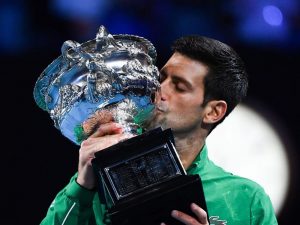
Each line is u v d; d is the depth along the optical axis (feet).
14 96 47.67
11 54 48.19
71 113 26.40
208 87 29.68
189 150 30.01
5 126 47.44
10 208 47.37
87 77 25.90
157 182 24.88
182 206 24.76
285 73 48.80
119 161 24.91
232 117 47.88
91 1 51.34
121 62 26.58
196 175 24.73
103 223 28.07
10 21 50.44
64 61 26.86
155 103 27.55
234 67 30.37
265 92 48.52
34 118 47.62
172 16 51.65
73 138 27.48
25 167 47.44
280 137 47.98
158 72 27.73
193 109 29.32
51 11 50.67
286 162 47.78
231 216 29.60
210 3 52.19
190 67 29.45
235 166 47.65
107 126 25.80
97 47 26.58
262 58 49.16
